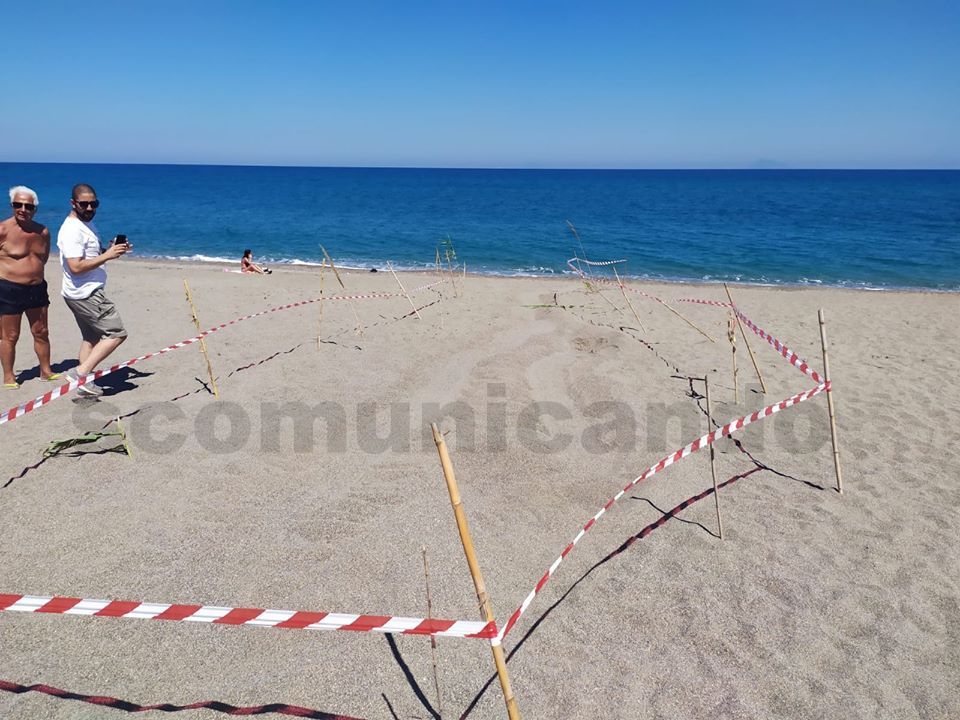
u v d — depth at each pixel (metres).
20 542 4.27
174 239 27.22
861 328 11.66
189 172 147.88
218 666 3.29
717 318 12.18
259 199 53.69
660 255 23.73
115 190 66.25
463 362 8.49
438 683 3.23
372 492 5.10
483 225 34.06
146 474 5.23
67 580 3.91
